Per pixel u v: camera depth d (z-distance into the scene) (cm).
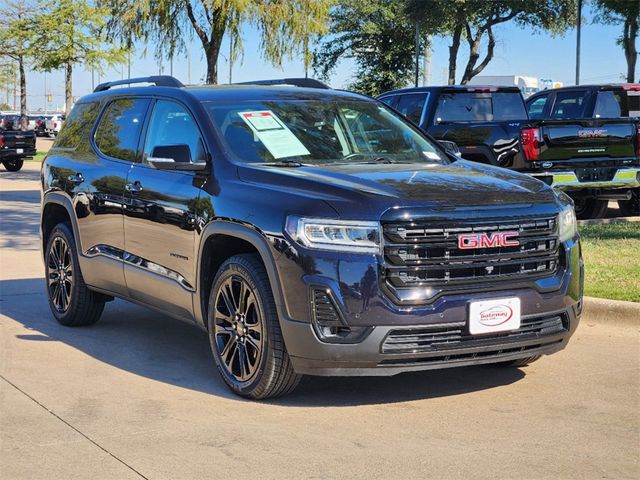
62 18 3753
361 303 477
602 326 729
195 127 608
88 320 744
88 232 700
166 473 420
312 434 474
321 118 630
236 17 2670
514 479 411
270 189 527
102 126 727
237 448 453
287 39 2794
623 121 1259
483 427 485
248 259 528
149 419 502
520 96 1328
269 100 634
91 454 446
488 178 546
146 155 651
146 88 690
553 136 1211
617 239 1101
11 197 1991
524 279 509
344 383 574
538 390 556
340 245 483
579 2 3897
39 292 901
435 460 435
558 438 468
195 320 592
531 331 518
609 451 448
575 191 1251
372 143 629
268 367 512
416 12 3941
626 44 3428
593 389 558
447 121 1274
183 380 585
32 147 3052
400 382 575
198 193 573
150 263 625
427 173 548
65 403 534
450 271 489
